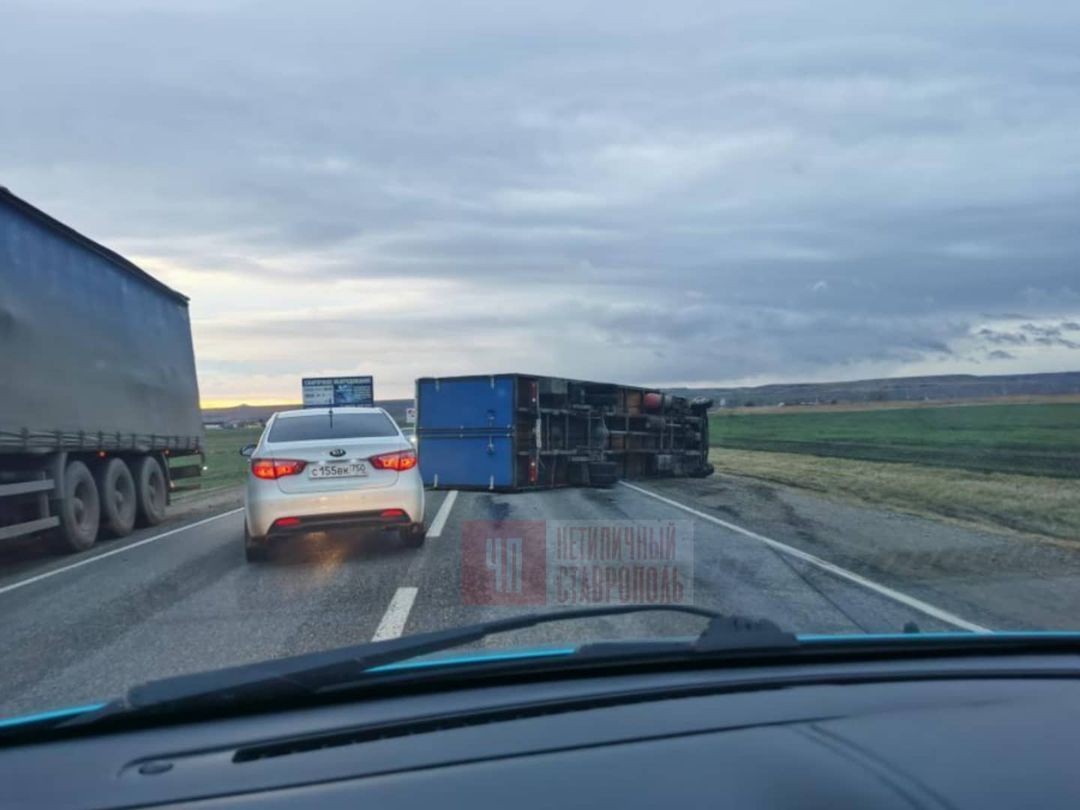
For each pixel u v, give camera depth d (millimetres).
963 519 14336
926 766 2494
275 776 2518
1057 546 11531
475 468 17859
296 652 6469
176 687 3002
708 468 25203
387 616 7520
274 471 10156
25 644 6945
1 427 10469
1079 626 7215
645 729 2797
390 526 10492
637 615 6875
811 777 2412
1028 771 2469
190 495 24859
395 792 2361
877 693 3193
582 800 2287
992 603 8141
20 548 13055
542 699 3113
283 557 10812
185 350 18203
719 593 8414
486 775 2449
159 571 10344
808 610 7676
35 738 2918
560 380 19094
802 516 14711
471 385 17953
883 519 14297
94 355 13289
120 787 2502
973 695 3176
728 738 2707
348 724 2928
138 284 15414
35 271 11523
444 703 3102
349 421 11102
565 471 19500
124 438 14273
